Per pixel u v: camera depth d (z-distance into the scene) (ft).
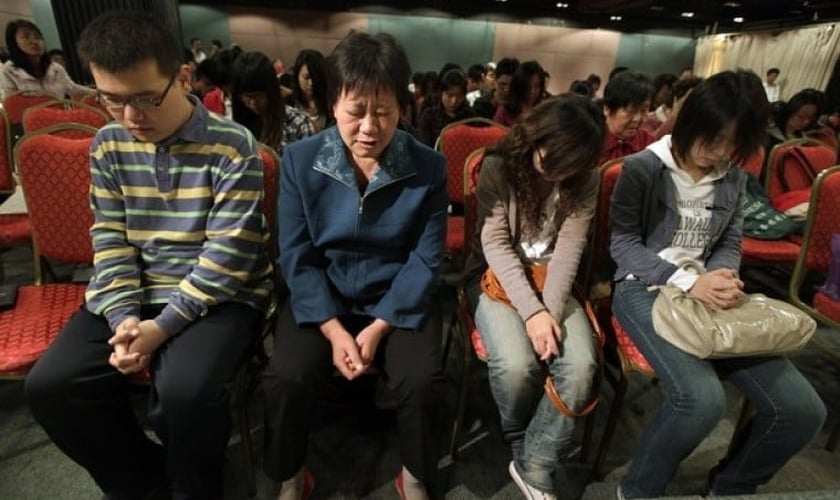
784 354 3.25
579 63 31.81
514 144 3.55
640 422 4.73
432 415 3.14
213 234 3.20
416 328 3.35
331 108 3.05
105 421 3.05
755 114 3.13
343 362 3.07
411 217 3.36
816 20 23.50
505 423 3.68
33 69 9.64
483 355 3.67
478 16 29.94
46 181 3.76
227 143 3.17
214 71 9.00
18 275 6.81
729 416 4.88
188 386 2.85
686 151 3.49
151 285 3.37
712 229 3.78
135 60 2.57
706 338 3.10
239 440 4.21
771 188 6.97
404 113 3.13
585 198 3.75
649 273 3.66
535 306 3.48
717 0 25.25
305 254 3.36
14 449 3.97
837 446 4.41
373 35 2.94
